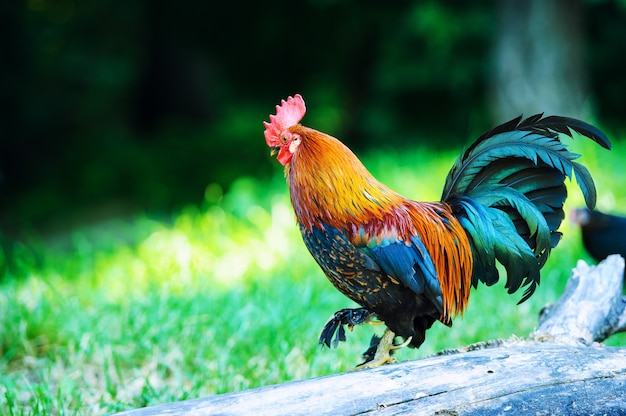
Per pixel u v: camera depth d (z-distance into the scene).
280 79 35.81
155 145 34.56
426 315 7.62
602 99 29.38
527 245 7.58
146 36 38.00
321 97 35.59
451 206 7.84
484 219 7.61
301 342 10.79
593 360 6.85
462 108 30.47
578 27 23.56
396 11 30.25
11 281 14.43
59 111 36.88
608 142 7.09
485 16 27.06
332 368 9.90
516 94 23.53
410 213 7.33
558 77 23.23
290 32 33.81
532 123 7.49
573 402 6.50
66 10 38.00
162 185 31.33
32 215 30.19
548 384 6.52
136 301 12.80
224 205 21.50
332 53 34.28
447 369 6.57
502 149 7.54
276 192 20.42
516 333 10.84
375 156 23.25
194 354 10.81
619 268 8.91
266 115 35.59
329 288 13.25
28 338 11.45
